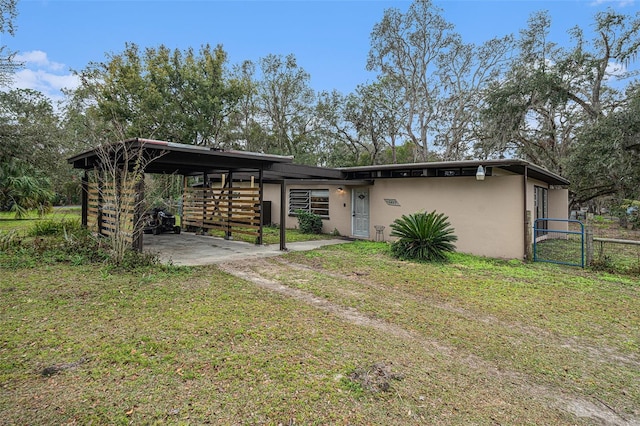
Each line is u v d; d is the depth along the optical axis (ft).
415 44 78.33
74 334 11.30
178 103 65.10
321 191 43.29
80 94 60.23
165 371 9.16
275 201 49.75
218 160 27.71
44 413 7.38
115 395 8.08
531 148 68.80
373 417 7.52
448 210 31.37
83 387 8.36
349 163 85.81
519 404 8.24
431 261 25.07
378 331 12.34
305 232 42.47
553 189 42.14
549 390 8.89
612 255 28.84
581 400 8.49
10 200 52.08
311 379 8.94
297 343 11.07
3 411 7.40
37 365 9.32
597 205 87.25
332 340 11.39
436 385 8.91
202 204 41.29
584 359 10.61
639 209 53.21
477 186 29.60
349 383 8.77
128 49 61.72
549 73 54.49
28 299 14.53
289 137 88.33
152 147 22.59
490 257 28.14
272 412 7.60
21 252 22.50
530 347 11.35
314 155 86.94
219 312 13.70
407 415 7.64
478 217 29.43
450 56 76.28
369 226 37.83
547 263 25.36
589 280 20.01
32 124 38.42
